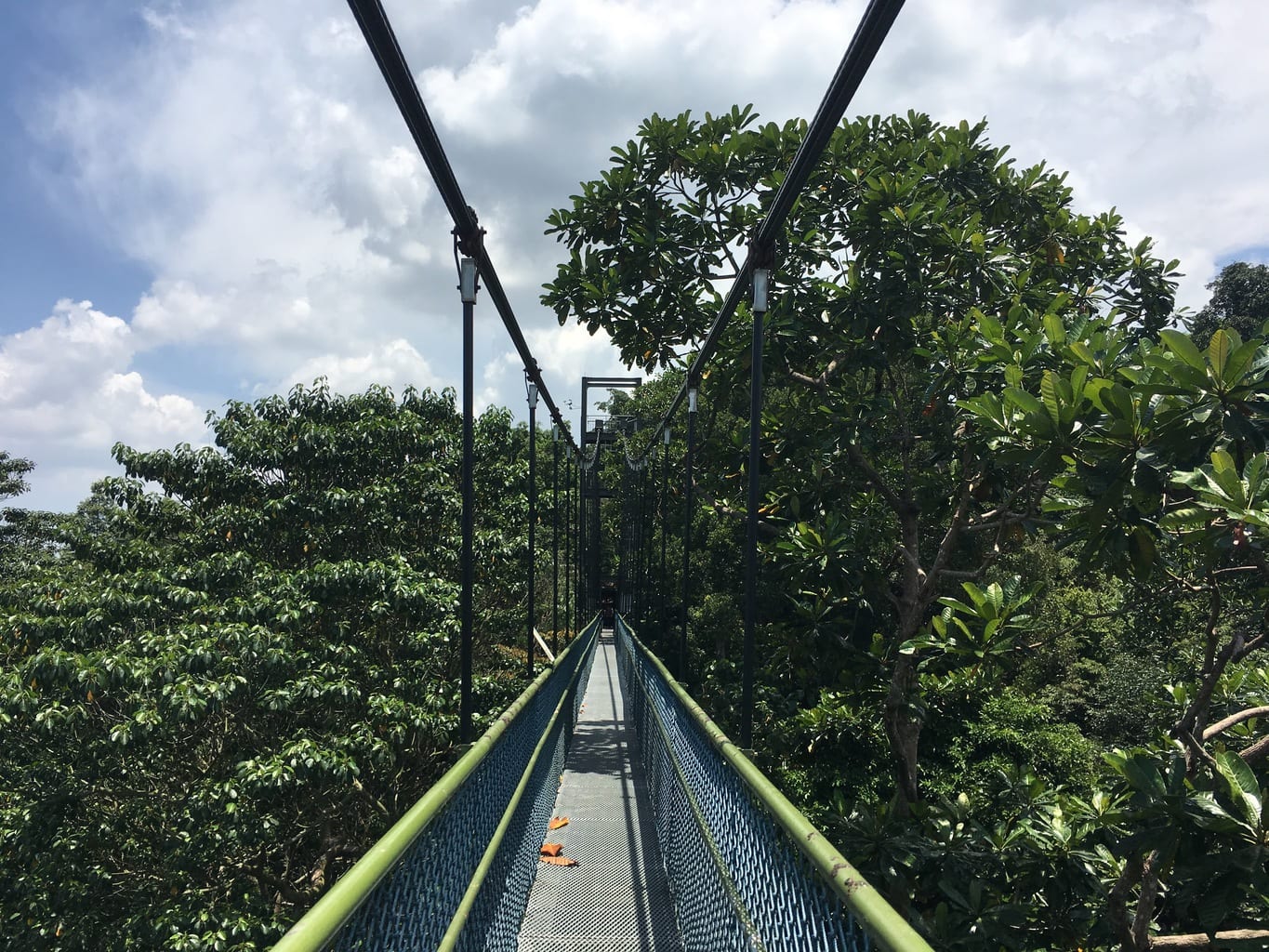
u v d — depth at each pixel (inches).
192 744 357.7
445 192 121.0
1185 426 126.3
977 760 492.1
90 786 344.5
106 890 358.9
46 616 344.5
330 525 398.3
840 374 298.0
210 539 399.9
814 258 283.7
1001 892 194.7
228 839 309.0
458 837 92.9
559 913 163.5
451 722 363.6
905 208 260.1
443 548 422.3
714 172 293.1
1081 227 309.0
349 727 346.0
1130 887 157.3
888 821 201.9
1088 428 136.2
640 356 320.5
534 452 253.0
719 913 115.3
